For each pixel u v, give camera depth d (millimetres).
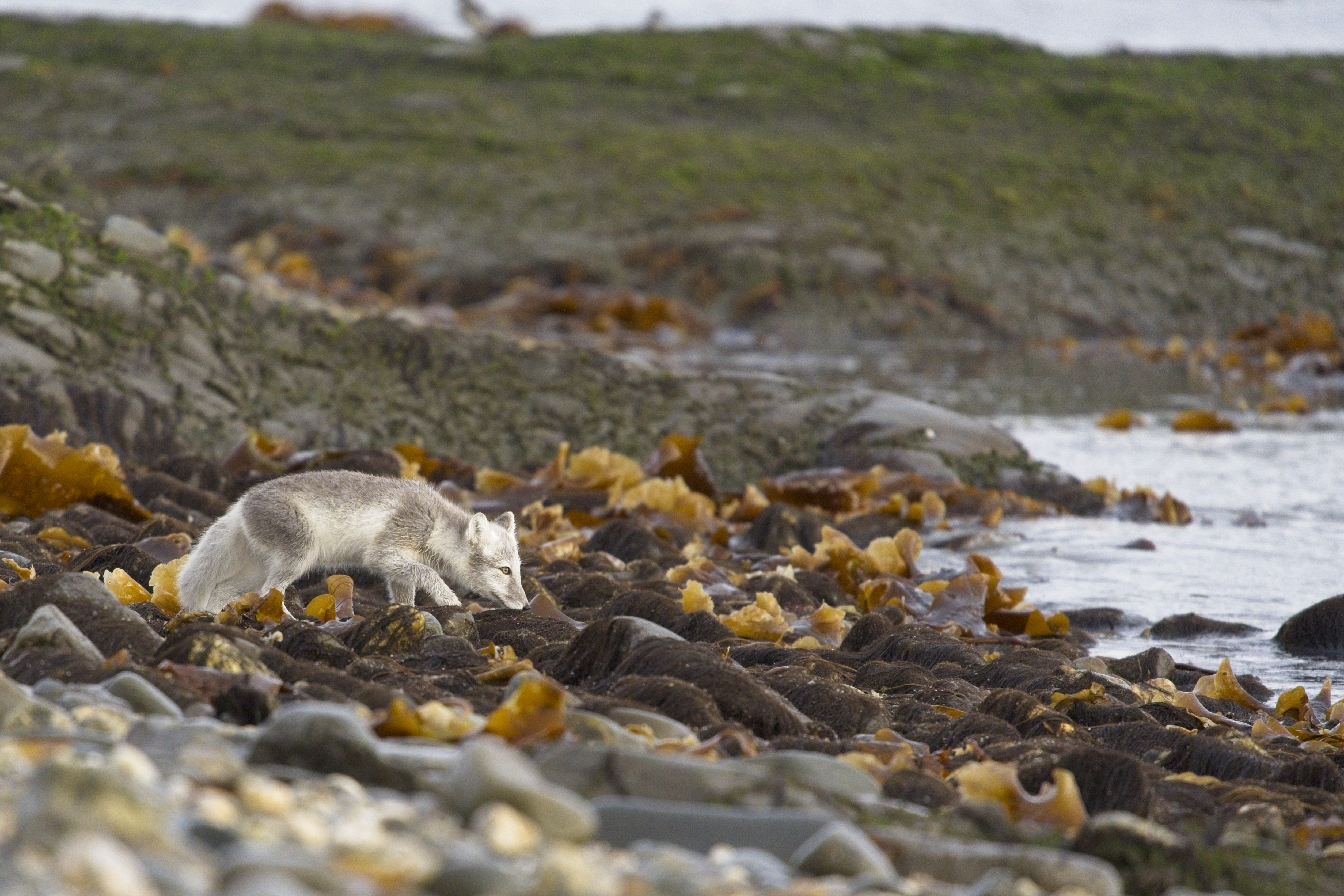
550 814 12211
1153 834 14203
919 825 14719
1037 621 31938
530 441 50062
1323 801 18125
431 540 29969
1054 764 17406
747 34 171375
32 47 154500
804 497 46125
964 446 51625
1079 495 49375
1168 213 127438
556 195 121312
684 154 131375
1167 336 111875
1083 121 147750
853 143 138750
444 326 54469
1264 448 61469
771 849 12836
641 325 103438
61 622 18859
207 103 140375
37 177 109812
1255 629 32969
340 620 26062
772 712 19594
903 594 33000
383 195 120625
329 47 163625
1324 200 133875
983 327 109000
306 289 100062
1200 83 160500
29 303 45750
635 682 19781
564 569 33750
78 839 9000
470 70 157750
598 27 194250
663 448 45500
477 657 22672
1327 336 100312
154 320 47688
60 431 38875
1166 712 22578
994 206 124812
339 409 48438
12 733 14531
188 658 18750
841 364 90312
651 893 10789
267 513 27797
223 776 12148
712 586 32281
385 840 10852
